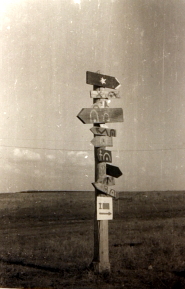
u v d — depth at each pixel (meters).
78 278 8.14
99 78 8.80
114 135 8.85
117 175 8.51
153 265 9.44
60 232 21.03
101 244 8.47
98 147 8.66
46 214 36.66
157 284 7.43
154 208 41.34
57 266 9.81
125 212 37.03
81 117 8.59
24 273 9.02
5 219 31.97
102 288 7.16
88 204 49.12
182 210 39.31
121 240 15.29
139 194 60.62
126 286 7.30
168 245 13.13
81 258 10.98
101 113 8.73
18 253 12.96
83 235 18.73
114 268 9.01
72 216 35.19
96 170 8.63
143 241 14.76
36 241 16.61
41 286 7.45
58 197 59.47
